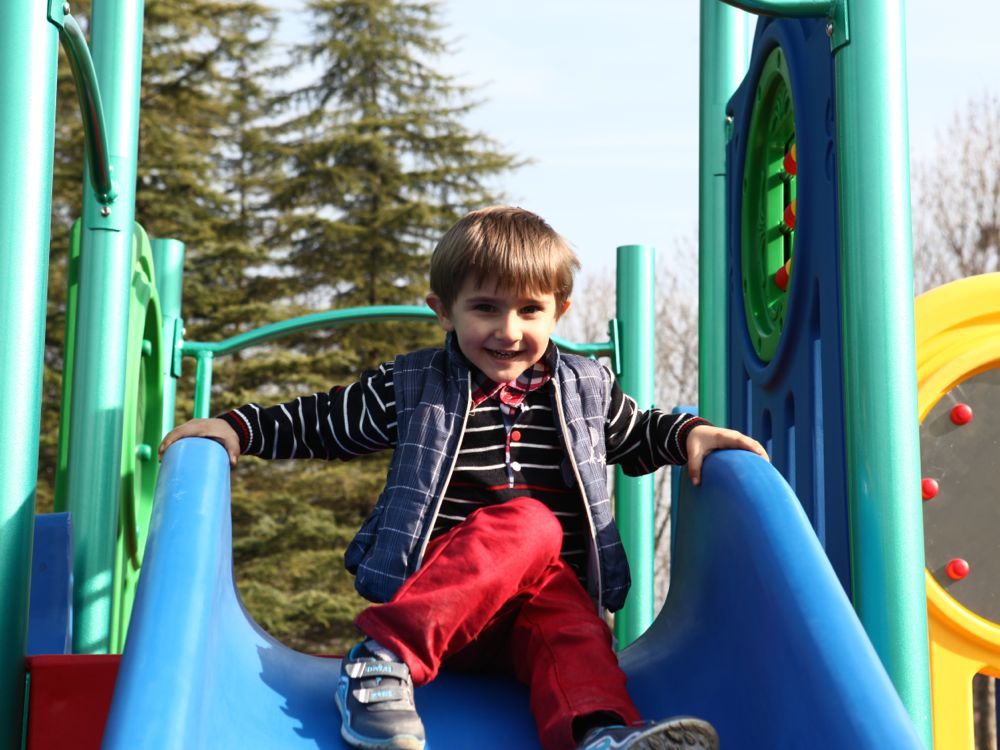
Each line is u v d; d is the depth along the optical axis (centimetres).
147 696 128
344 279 2009
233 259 1967
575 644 172
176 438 185
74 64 235
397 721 158
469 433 190
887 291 202
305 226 2008
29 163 173
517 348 187
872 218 204
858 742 131
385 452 1941
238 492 1866
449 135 2072
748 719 158
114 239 283
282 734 158
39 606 255
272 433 190
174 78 2008
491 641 185
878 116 205
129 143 286
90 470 277
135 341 364
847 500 212
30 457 173
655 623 214
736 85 343
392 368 197
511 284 184
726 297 331
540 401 195
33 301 173
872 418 199
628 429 201
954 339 291
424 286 2014
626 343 444
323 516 1869
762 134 308
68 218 1844
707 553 186
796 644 149
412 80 2116
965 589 281
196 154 2022
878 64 207
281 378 1928
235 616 177
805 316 248
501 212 193
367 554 186
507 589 174
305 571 1812
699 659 179
